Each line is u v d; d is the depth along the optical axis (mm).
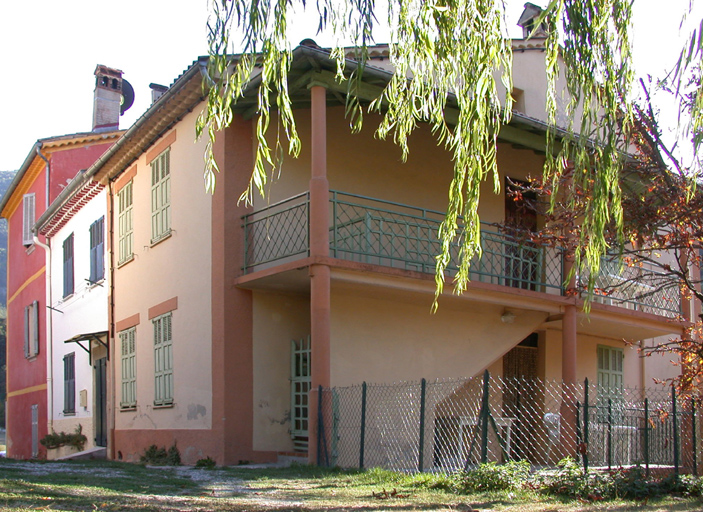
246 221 11141
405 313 11805
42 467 9734
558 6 5414
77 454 15383
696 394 9633
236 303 11055
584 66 5605
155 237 13430
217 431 10812
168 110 12438
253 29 5250
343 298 11203
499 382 13727
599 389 14586
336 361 10961
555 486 7215
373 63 12789
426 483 7613
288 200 10477
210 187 5250
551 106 5801
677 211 8227
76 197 17609
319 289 9594
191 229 12102
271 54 5238
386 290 10750
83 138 21562
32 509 5035
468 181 5418
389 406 11258
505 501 6629
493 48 5344
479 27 5324
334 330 11031
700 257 8977
